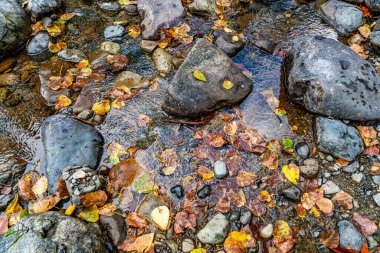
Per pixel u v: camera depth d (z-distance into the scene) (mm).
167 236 2355
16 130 3033
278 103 3027
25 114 3133
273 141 2764
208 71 2947
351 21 3484
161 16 3664
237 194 2520
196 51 3020
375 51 3297
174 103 2908
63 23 3875
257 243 2301
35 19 3826
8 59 3588
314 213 2404
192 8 3816
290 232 2311
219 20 3738
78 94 3254
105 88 3260
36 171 2742
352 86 2732
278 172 2623
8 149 2916
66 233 2082
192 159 2727
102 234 2318
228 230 2338
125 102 3141
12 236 2074
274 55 3426
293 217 2406
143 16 3768
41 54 3607
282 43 3520
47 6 3828
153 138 2879
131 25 3836
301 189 2527
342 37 3504
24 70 3482
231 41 3479
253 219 2412
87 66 3438
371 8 3523
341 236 2268
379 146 2686
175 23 3691
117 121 3016
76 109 3090
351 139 2650
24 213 2471
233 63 3082
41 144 2920
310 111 2887
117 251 2297
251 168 2658
